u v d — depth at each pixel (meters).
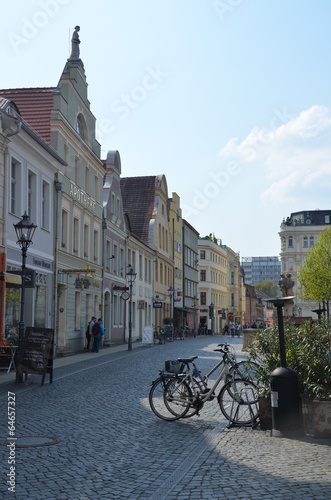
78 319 32.69
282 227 115.00
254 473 7.09
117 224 43.16
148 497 6.19
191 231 82.88
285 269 114.12
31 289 24.89
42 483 6.70
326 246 59.59
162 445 8.73
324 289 58.75
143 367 22.06
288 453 8.11
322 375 9.72
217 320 100.81
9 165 22.44
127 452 8.28
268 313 159.25
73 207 31.81
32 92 30.53
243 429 10.00
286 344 10.16
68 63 32.75
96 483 6.71
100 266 37.34
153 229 58.09
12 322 22.83
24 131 23.44
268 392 9.91
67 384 16.41
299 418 9.34
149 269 56.56
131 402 13.03
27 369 16.17
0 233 21.56
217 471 7.21
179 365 11.02
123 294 36.31
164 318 57.62
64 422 10.55
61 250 29.05
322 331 11.14
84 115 34.34
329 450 8.27
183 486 6.58
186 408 10.82
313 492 6.29
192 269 83.06
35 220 25.72
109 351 33.34
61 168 29.22
